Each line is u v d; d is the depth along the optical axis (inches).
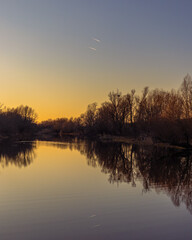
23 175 757.3
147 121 2516.0
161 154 1390.3
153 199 499.8
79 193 546.3
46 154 1373.0
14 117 4212.6
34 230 348.8
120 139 3093.0
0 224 371.2
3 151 1525.6
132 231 344.8
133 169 875.4
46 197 514.0
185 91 1834.4
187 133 1707.7
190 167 927.7
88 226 362.0
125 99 3289.9
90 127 4726.9
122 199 501.4
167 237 326.3
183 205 461.1
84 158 1195.3
